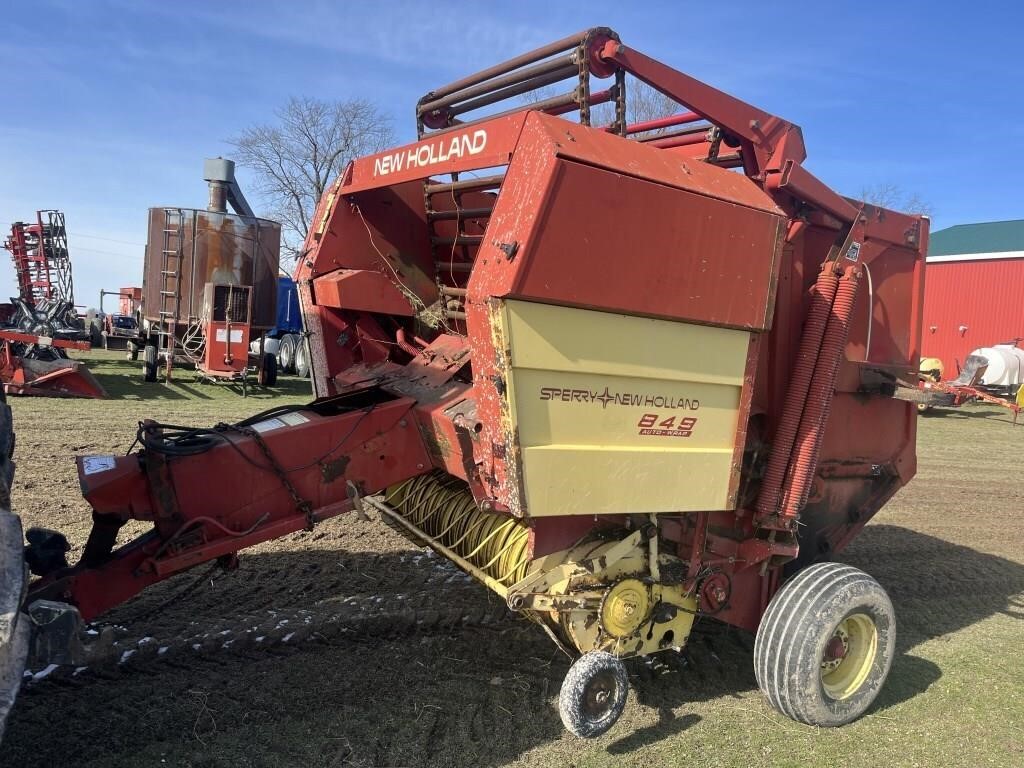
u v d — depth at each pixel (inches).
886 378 169.3
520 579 140.3
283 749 122.0
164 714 128.6
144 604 171.5
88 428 374.0
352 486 133.6
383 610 175.8
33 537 124.4
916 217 178.4
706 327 124.8
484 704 140.9
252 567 201.5
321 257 174.7
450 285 193.0
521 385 107.9
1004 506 340.2
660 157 121.3
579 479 115.5
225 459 122.6
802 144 147.6
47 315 779.4
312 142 1483.8
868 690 146.5
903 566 248.2
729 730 139.9
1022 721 148.3
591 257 109.1
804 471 143.5
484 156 121.5
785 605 141.8
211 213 570.9
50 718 124.7
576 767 124.4
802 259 152.3
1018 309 898.7
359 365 180.1
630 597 134.5
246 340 543.5
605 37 123.2
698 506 131.8
